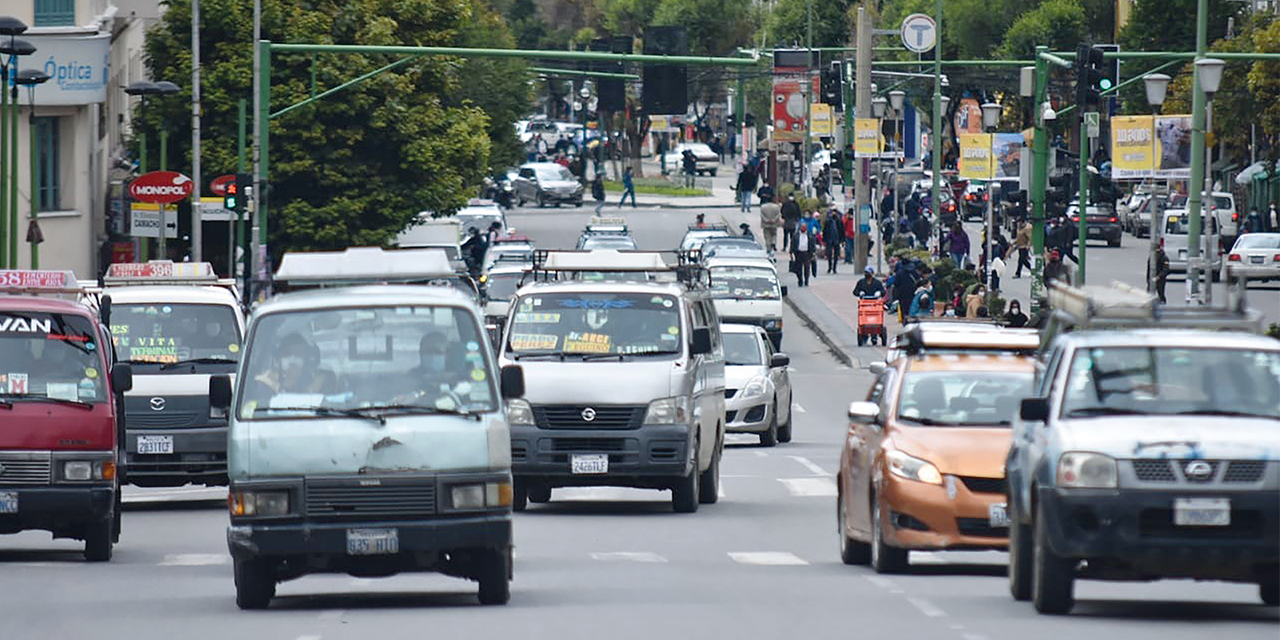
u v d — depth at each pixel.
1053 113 142.88
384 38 171.38
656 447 72.81
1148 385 44.62
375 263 49.59
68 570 57.09
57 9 149.62
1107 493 42.19
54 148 153.75
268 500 44.88
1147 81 132.38
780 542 65.19
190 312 78.38
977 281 178.50
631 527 70.06
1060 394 44.84
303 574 46.19
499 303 147.38
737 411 107.00
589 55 125.38
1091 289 50.59
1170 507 41.97
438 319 46.91
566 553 61.22
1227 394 44.47
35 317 59.06
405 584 53.44
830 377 156.88
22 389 58.12
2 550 65.31
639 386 73.06
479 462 45.25
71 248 154.38
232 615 44.84
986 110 191.50
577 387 72.94
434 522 44.84
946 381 55.91
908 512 52.84
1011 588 47.25
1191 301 126.38
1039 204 141.88
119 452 62.47
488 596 46.19
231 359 77.69
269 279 49.84
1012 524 47.22
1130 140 141.88
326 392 45.81
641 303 75.56
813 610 44.97
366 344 46.47
